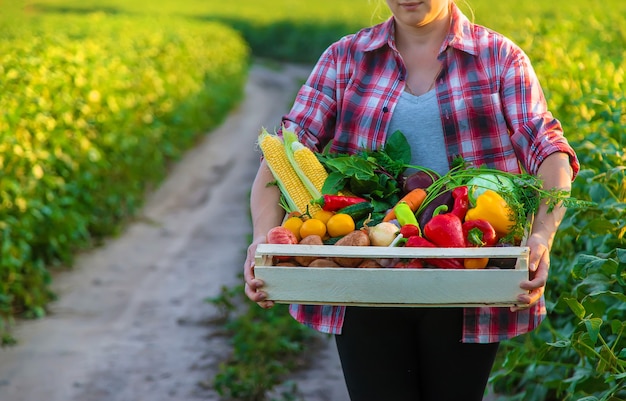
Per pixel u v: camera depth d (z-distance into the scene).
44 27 20.11
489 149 2.99
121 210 9.93
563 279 4.38
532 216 2.83
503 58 2.99
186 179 12.80
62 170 8.43
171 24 26.23
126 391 5.27
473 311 2.87
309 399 5.16
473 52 2.99
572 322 4.28
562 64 6.29
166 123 14.09
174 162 13.88
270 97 26.50
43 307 6.90
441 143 3.01
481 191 2.84
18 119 7.48
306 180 3.02
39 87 8.45
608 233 3.83
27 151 7.60
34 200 7.53
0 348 5.98
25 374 5.51
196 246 8.95
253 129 19.03
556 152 2.87
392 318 2.91
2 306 6.55
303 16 41.62
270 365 5.45
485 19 14.46
